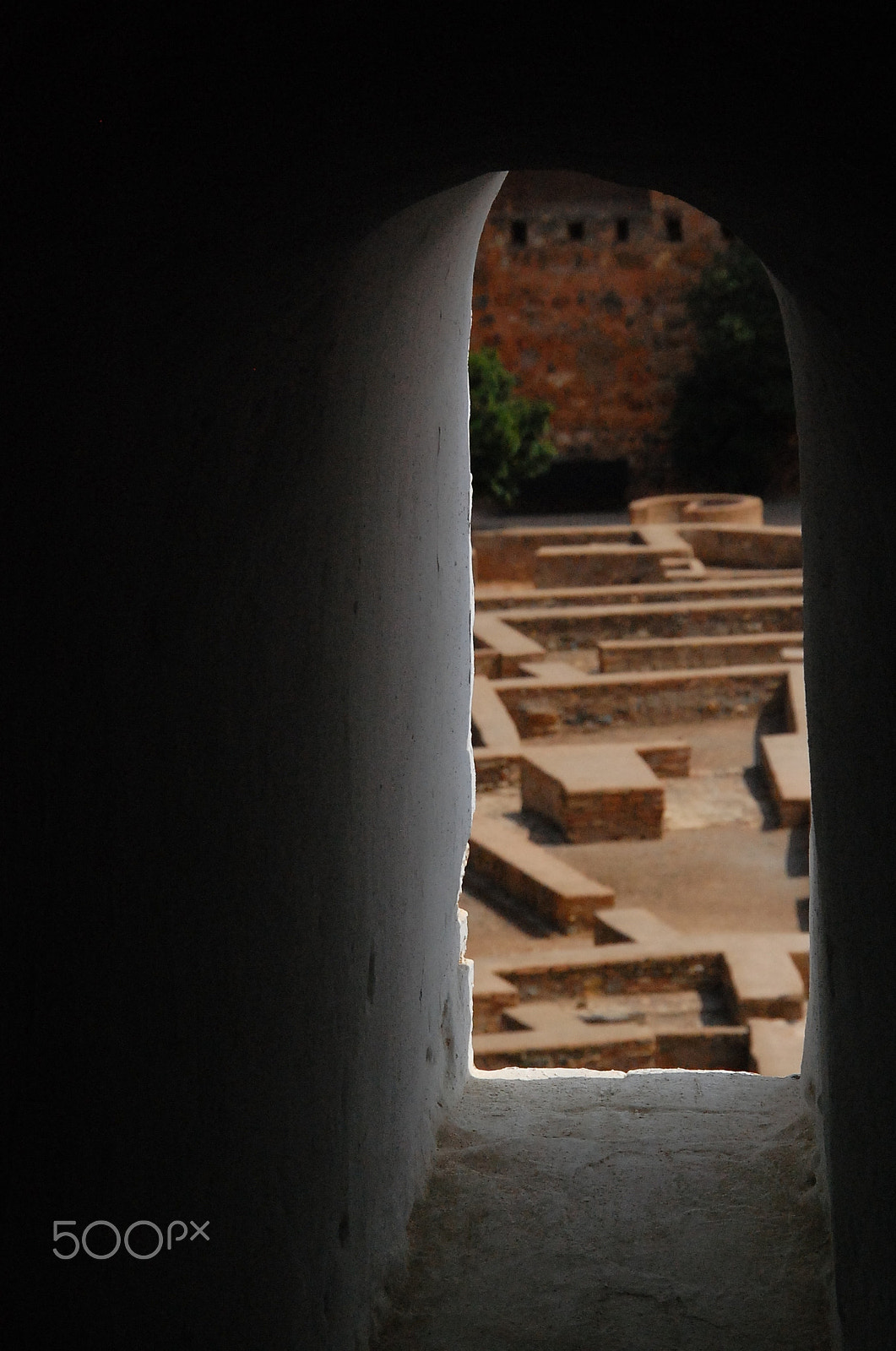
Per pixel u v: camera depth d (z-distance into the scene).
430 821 4.95
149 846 2.37
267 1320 3.05
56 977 2.01
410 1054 4.58
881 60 1.91
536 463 29.19
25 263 1.81
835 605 3.55
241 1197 2.87
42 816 1.96
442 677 5.18
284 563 3.11
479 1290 4.21
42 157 1.78
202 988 2.63
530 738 18.28
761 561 25.22
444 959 5.33
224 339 2.58
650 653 19.55
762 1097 5.43
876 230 2.32
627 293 32.94
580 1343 3.95
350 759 3.74
